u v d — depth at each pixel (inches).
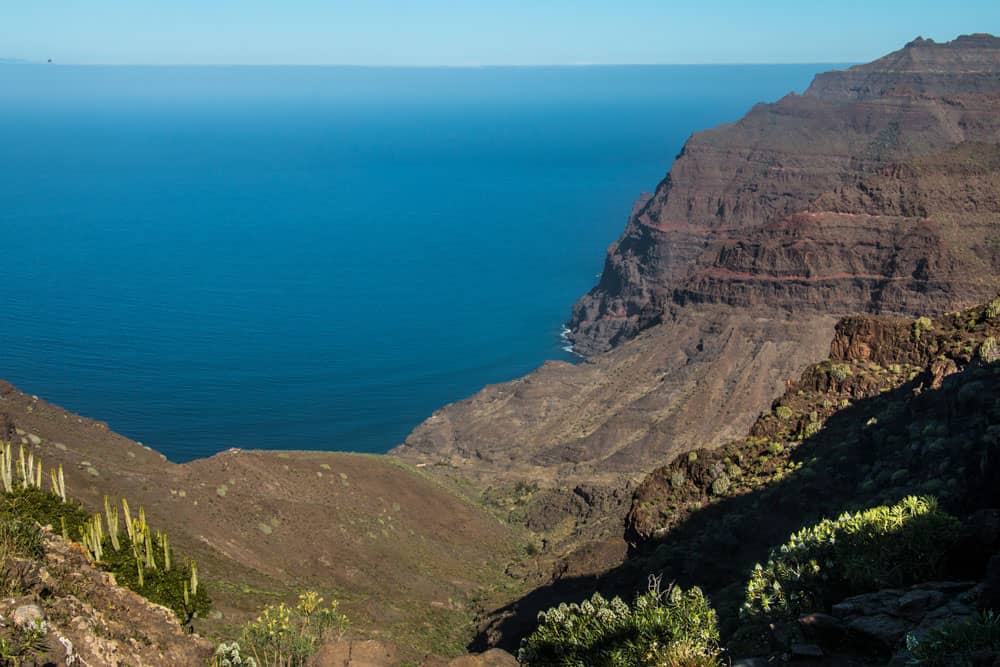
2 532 861.2
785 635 876.0
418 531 3499.0
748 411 5703.7
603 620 961.5
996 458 1301.7
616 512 3946.9
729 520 2218.3
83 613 798.5
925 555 960.9
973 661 697.0
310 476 3400.6
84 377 7859.3
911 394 2438.5
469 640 2522.1
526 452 5639.8
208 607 1334.9
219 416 7052.2
